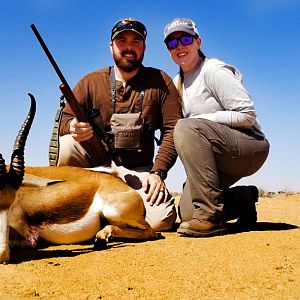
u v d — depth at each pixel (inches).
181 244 67.9
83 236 75.3
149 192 83.7
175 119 85.9
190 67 79.8
